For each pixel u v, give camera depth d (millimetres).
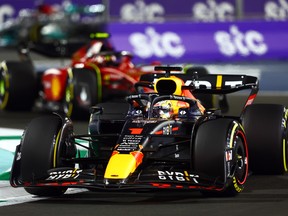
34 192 27812
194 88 29578
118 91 53656
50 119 27812
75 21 92938
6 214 24938
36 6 102062
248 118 31078
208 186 25750
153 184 25391
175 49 80812
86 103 51969
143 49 80812
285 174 31859
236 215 24297
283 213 24562
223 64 80875
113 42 80812
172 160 27328
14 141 39594
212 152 26391
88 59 54250
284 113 31203
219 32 80875
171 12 83438
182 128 28844
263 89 68312
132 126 27500
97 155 30703
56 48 59219
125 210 25234
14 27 100625
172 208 25422
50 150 27125
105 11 84188
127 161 25938
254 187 29172
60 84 54750
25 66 58062
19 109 58312
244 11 82250
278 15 81688
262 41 80688
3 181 31078
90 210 25344
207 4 82938
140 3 83812
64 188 28312
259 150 30875
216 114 29203
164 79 29250
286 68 79000
